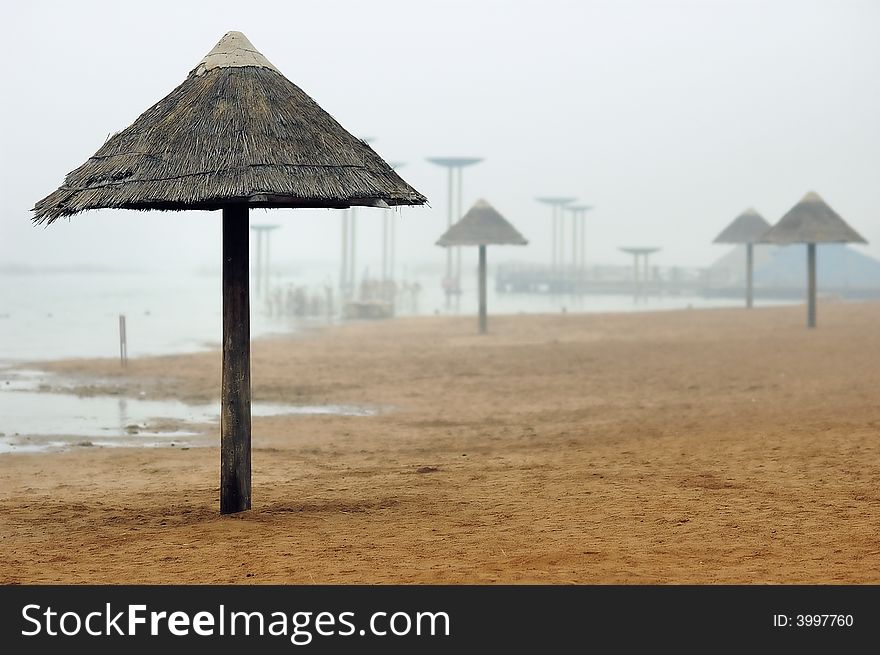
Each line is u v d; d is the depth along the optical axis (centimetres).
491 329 4941
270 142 1200
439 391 2808
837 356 3350
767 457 1541
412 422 2280
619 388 2797
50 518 1303
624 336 4475
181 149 1201
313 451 1897
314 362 3506
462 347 4041
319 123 1252
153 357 3644
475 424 2234
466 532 1104
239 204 1253
